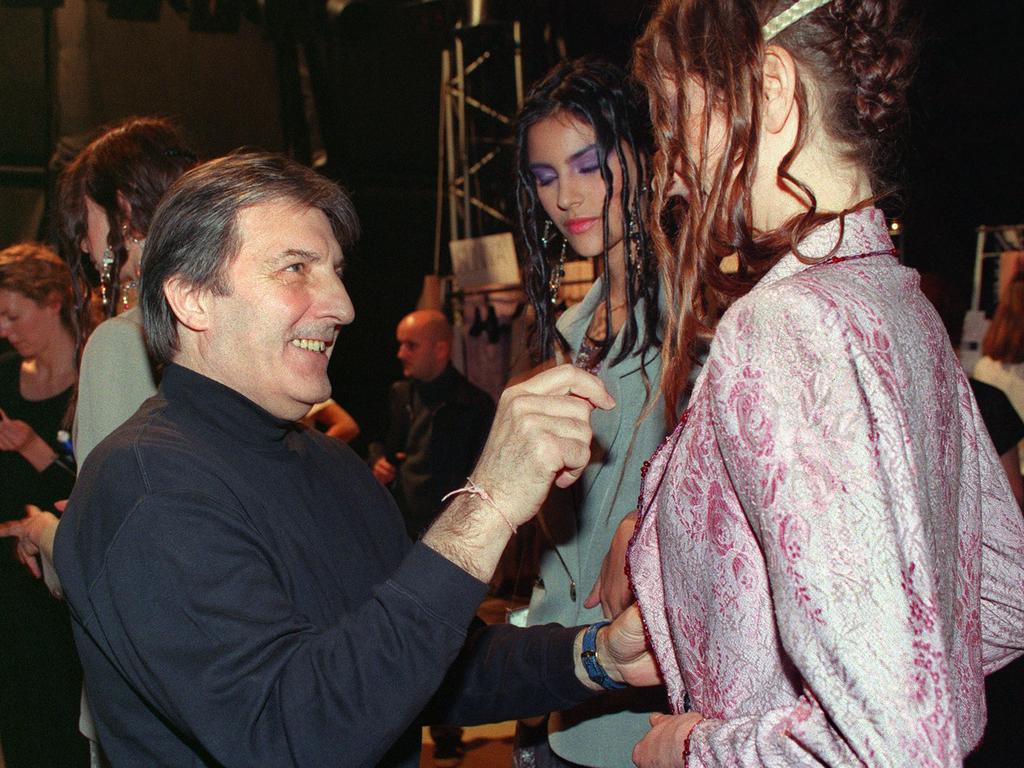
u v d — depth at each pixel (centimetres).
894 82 90
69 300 255
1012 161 521
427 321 451
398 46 618
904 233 488
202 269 119
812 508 76
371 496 141
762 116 90
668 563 95
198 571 104
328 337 124
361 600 126
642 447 161
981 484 108
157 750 113
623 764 158
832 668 73
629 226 167
